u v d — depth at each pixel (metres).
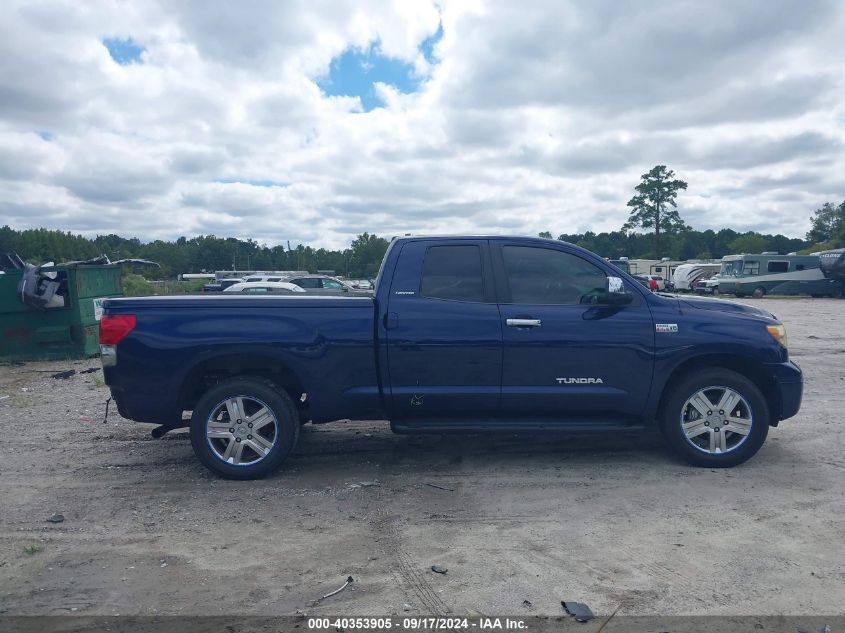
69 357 12.98
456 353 5.73
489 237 6.00
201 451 5.72
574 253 5.96
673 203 86.69
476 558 4.23
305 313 5.74
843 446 6.55
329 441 7.00
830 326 19.52
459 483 5.63
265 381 5.77
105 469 6.14
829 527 4.63
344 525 4.79
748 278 41.97
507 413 5.89
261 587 3.91
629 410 5.86
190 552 4.38
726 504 5.07
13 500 5.36
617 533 4.57
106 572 4.11
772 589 3.80
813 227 114.31
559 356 5.75
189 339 5.65
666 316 5.82
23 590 3.90
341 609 3.66
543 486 5.52
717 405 5.87
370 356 5.74
